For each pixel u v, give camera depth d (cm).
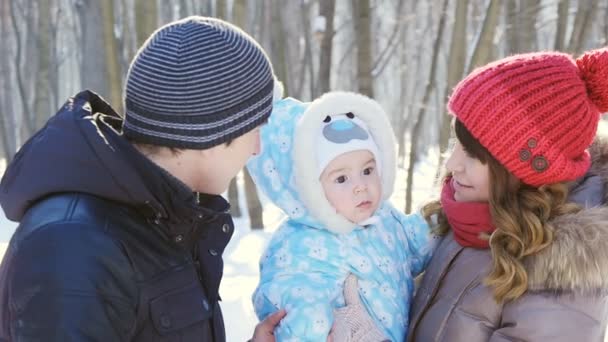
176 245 120
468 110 145
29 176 111
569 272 133
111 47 509
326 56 554
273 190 177
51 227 104
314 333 155
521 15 607
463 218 155
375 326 162
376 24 1143
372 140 173
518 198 146
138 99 114
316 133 166
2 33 1065
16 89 1377
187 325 117
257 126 122
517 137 140
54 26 1110
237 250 528
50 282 100
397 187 913
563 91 140
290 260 169
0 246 536
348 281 165
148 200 114
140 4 504
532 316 137
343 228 168
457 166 155
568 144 141
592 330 135
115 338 105
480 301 149
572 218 140
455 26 491
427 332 158
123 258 109
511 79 141
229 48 115
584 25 693
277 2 669
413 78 1395
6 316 107
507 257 141
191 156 120
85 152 111
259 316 169
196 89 112
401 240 182
